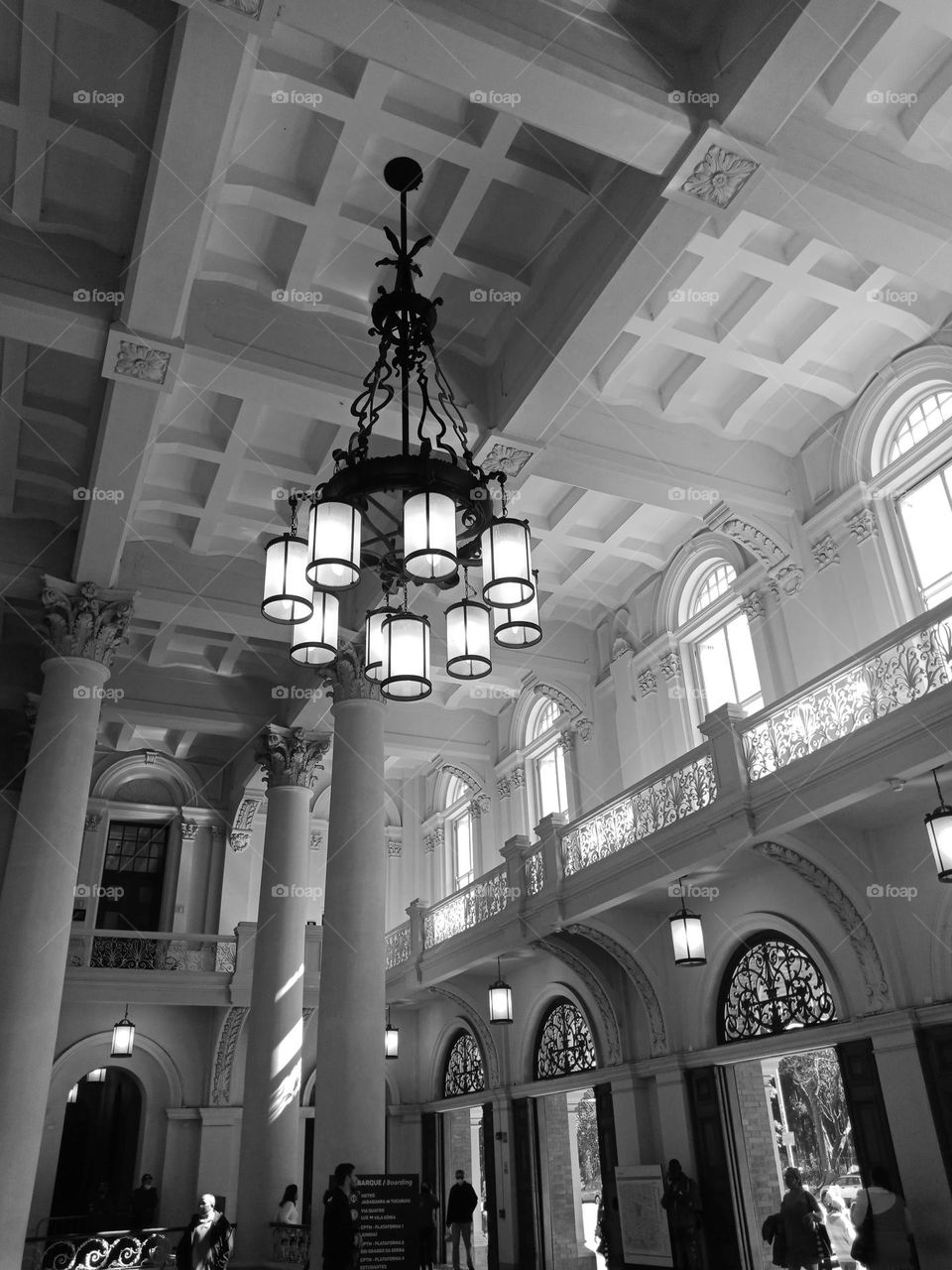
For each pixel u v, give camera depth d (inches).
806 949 409.7
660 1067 478.3
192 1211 689.0
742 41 253.8
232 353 339.0
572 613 625.6
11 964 378.9
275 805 612.4
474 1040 697.6
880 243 305.4
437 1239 690.2
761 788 382.0
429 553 183.9
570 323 324.8
